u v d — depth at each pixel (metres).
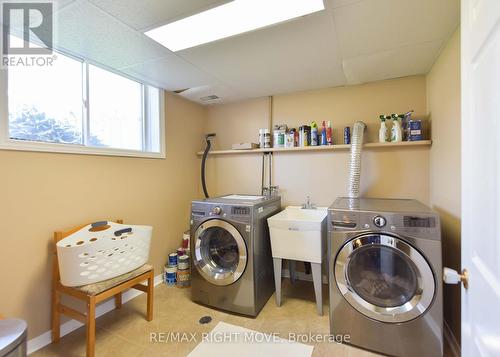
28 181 1.71
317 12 1.48
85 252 1.67
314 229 2.08
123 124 2.49
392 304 1.68
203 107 3.45
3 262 1.60
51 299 1.83
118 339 1.86
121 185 2.37
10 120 1.67
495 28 0.63
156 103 2.77
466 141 0.84
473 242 0.79
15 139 1.66
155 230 2.74
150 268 2.07
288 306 2.32
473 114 0.79
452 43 1.74
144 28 1.65
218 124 3.39
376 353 1.70
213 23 1.59
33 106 1.79
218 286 2.24
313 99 2.87
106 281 1.77
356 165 2.41
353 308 1.75
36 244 1.75
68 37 1.75
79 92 2.08
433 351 1.56
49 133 1.88
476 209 0.77
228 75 2.45
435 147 2.17
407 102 2.49
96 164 2.15
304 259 2.16
